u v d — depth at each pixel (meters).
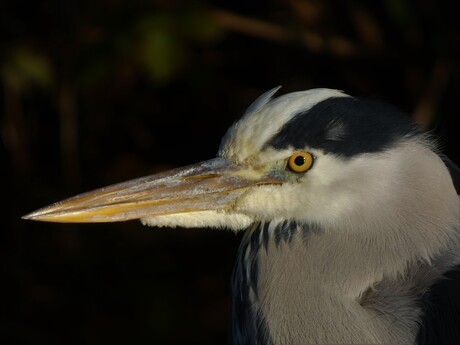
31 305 10.38
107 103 11.19
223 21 10.51
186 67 10.42
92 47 10.12
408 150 5.42
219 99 11.27
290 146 5.45
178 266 10.64
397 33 10.50
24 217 5.85
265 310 5.56
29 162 11.28
